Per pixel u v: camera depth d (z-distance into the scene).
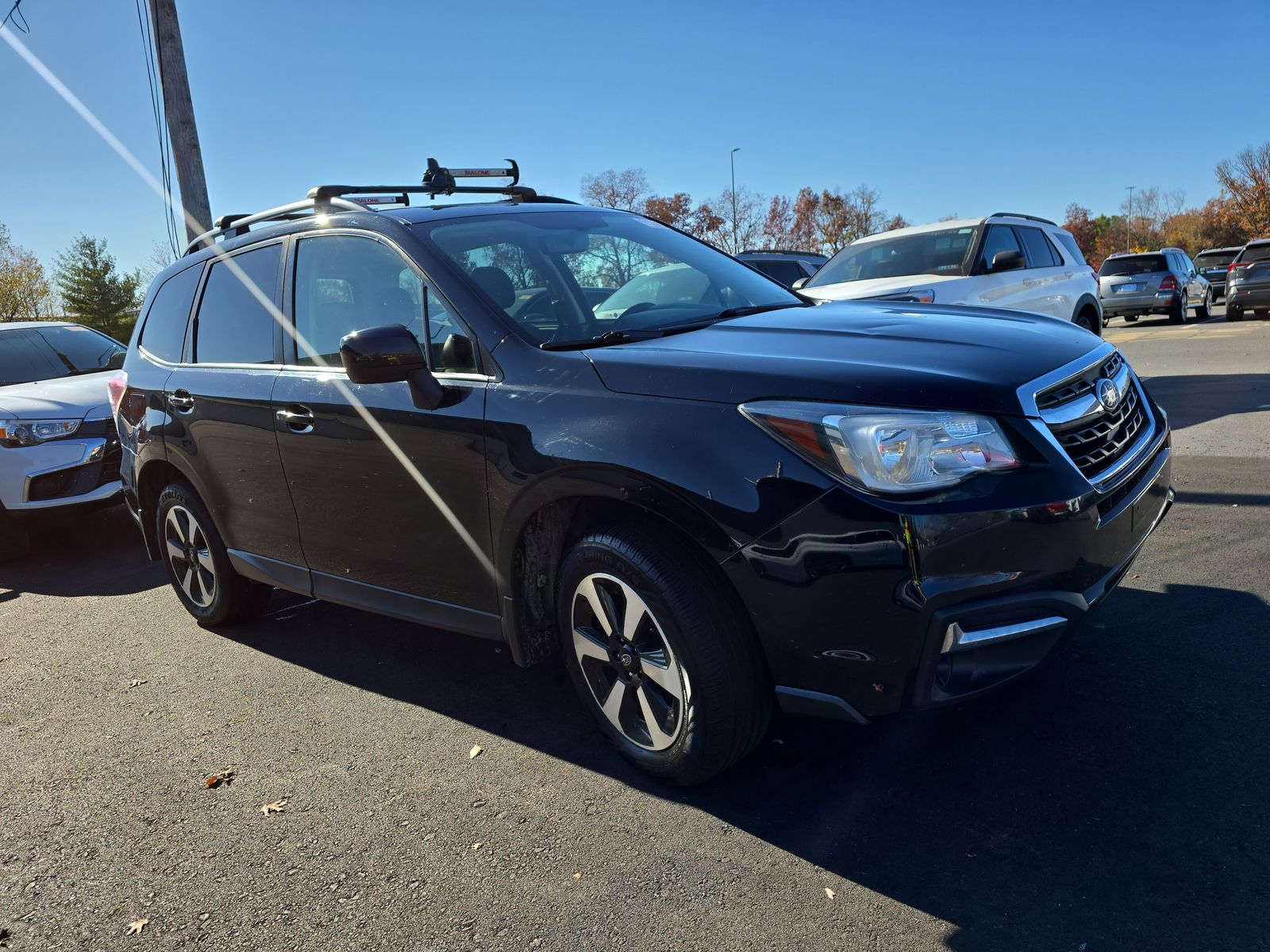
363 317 3.34
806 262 14.06
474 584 3.05
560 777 2.88
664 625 2.51
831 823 2.51
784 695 2.43
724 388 2.43
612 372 2.64
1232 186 56.44
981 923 2.07
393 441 3.11
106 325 66.06
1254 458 6.00
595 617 2.81
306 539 3.65
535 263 3.24
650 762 2.73
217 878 2.51
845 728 3.00
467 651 4.01
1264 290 17.59
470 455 2.88
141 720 3.57
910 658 2.23
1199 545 4.37
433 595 3.22
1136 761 2.64
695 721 2.53
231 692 3.77
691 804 2.66
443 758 3.06
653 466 2.43
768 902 2.21
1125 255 20.50
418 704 3.51
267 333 3.78
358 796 2.87
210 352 4.09
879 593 2.21
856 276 8.40
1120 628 3.52
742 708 2.49
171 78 9.53
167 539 4.59
